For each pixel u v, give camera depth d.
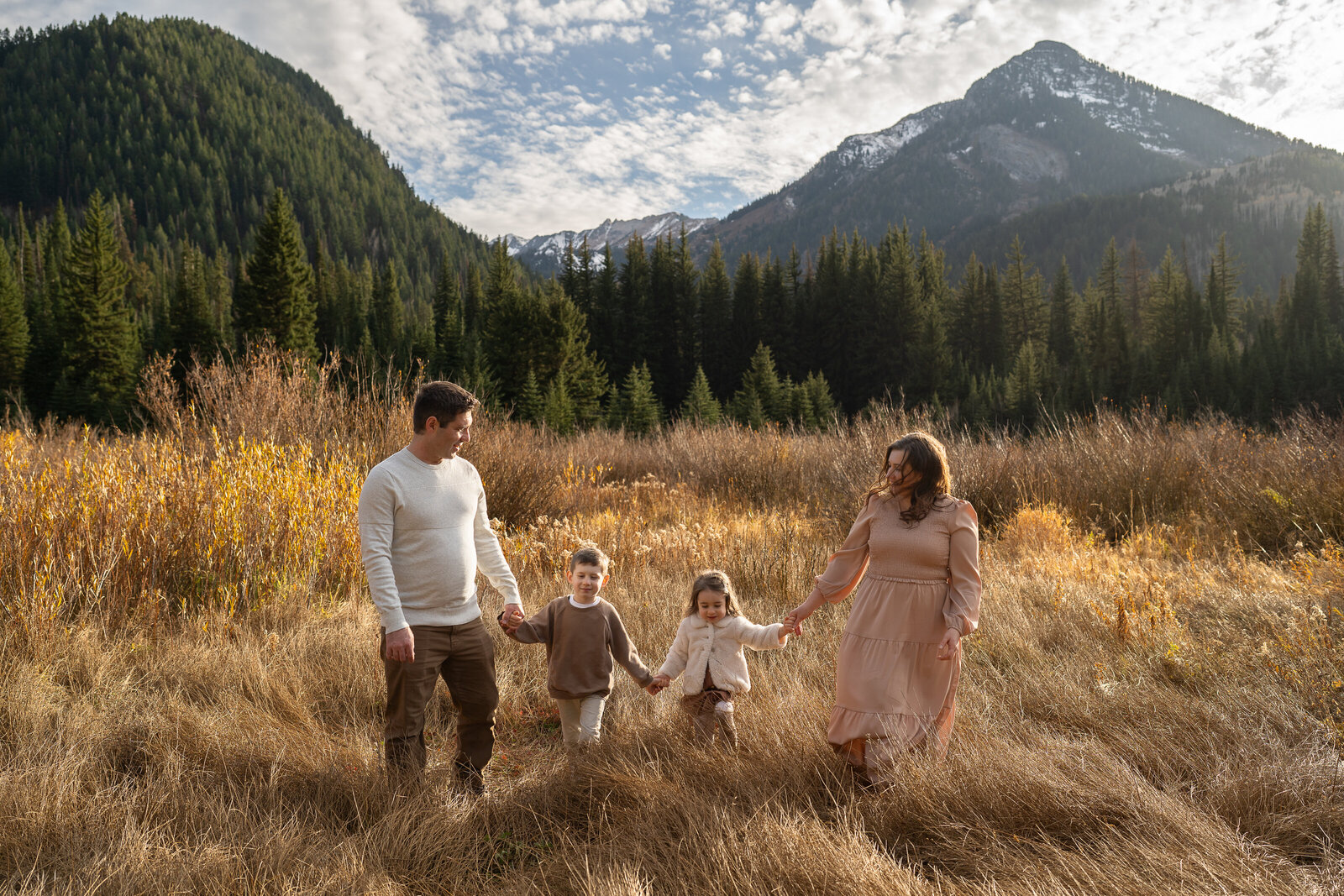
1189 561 5.59
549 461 8.95
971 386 65.81
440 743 3.18
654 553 6.01
